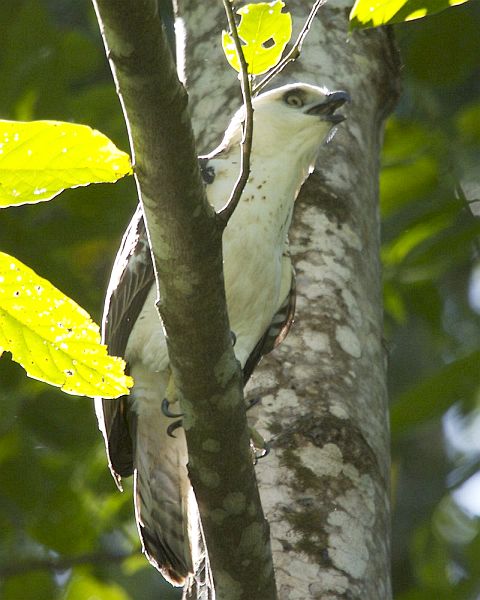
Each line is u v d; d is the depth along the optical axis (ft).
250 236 25.64
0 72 39.09
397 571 48.49
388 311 42.42
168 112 16.19
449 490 40.88
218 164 26.55
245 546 19.06
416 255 38.68
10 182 15.20
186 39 31.27
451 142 42.80
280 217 26.35
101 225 38.96
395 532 49.11
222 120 29.19
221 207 25.79
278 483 23.70
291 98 28.07
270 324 26.27
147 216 17.24
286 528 23.12
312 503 23.47
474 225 38.42
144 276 26.21
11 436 39.14
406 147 42.88
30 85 38.99
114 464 26.96
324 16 30.94
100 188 38.55
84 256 43.65
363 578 22.89
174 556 26.03
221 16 30.76
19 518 40.65
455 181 41.68
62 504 39.81
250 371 25.98
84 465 40.32
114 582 45.75
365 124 30.22
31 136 14.80
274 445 24.22
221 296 17.78
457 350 47.03
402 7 18.42
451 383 34.35
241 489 18.76
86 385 17.04
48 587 41.29
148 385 26.20
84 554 39.19
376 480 24.40
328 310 26.37
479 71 47.57
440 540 41.24
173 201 16.89
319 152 28.50
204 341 17.88
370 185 29.63
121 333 26.30
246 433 18.63
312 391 25.11
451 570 43.24
